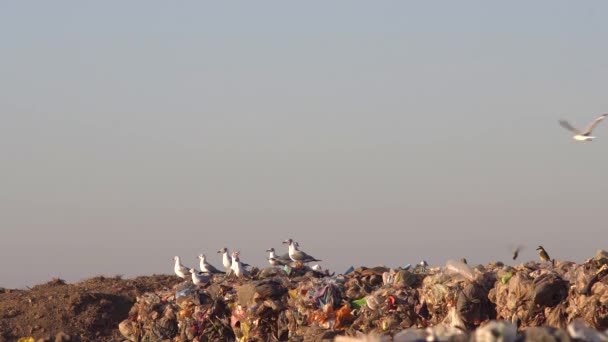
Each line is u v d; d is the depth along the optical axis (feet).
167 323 124.98
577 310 88.63
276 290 114.93
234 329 117.60
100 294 151.53
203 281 134.62
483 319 95.35
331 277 117.80
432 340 55.11
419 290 102.78
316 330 105.09
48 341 79.10
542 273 94.12
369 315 103.19
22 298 152.66
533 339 55.21
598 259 94.48
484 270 104.01
